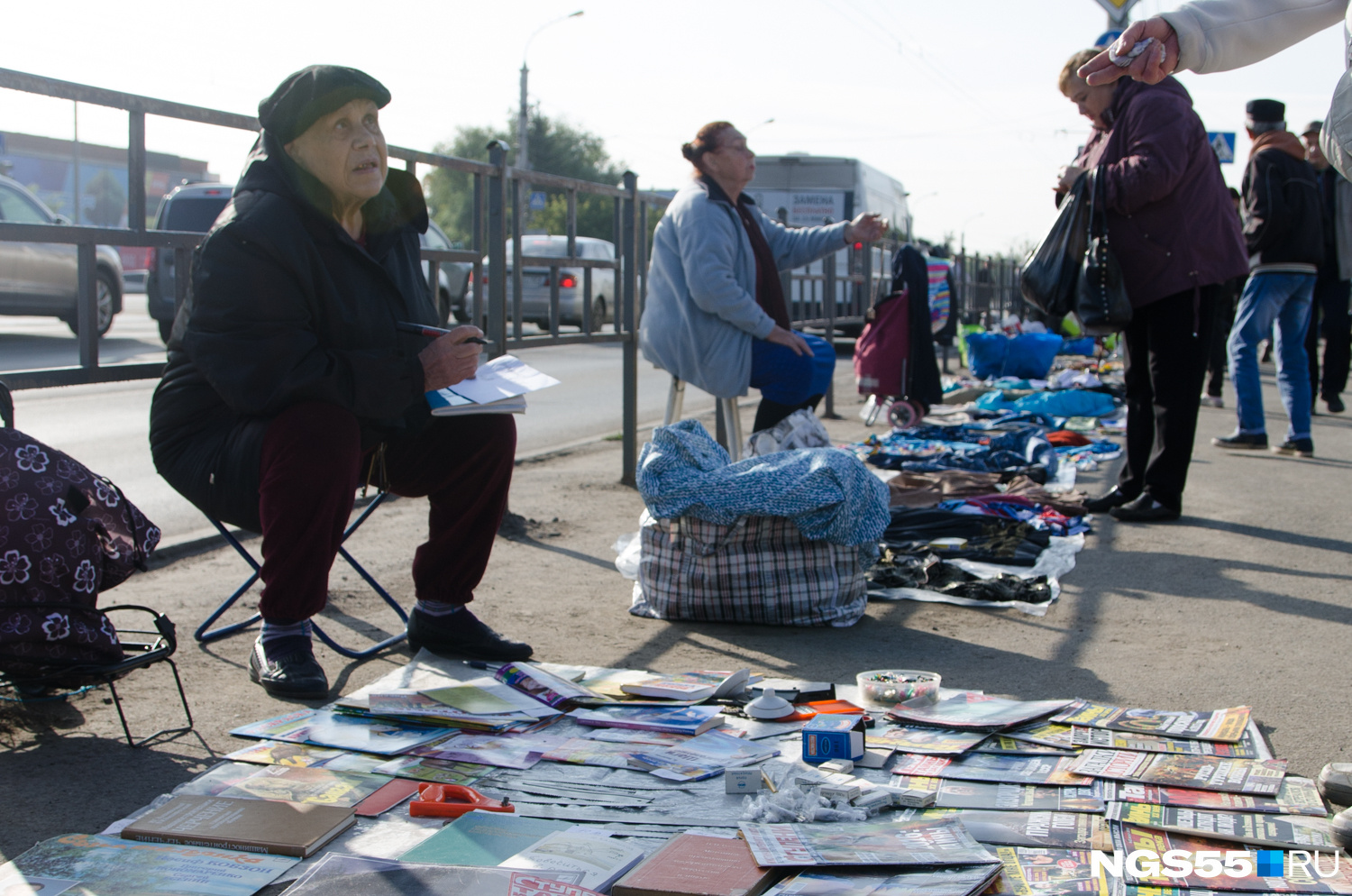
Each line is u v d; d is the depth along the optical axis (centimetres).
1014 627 368
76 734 267
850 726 247
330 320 303
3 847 208
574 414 1025
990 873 185
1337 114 217
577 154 7531
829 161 1930
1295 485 629
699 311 523
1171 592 409
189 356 291
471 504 327
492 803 220
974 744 252
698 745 255
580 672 313
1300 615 379
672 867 189
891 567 434
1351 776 219
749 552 369
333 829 208
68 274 959
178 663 321
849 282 1055
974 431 805
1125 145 491
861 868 189
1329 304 989
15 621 246
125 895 184
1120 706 291
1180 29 226
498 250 519
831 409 985
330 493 292
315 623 342
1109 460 726
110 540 274
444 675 313
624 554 446
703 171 532
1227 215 498
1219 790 222
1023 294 523
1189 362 510
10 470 251
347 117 295
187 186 1053
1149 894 182
